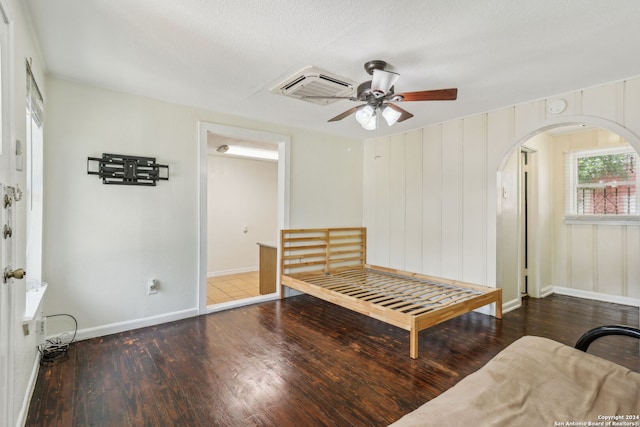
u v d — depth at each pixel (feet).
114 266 10.14
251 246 21.25
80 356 8.54
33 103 7.13
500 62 8.00
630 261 13.58
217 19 6.29
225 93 10.34
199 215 11.76
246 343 9.50
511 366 4.48
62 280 9.29
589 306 13.38
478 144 12.25
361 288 12.21
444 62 8.01
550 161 15.60
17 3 5.47
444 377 7.62
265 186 21.84
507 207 12.81
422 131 14.25
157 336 9.94
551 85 9.47
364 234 16.87
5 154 4.58
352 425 5.94
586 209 14.84
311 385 7.25
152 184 10.79
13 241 5.08
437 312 9.25
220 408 6.42
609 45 7.16
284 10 5.97
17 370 5.49
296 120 13.39
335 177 15.93
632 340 9.89
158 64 8.30
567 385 4.03
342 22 6.35
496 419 3.38
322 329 10.68
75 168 9.45
